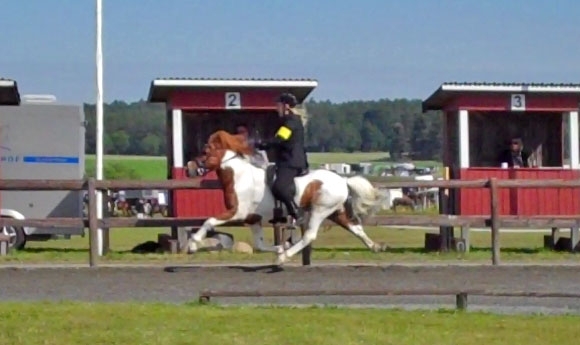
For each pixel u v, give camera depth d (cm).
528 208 2464
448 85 2473
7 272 1822
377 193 1945
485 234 3144
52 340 1202
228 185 1888
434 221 1991
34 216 2756
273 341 1216
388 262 1983
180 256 2077
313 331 1276
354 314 1427
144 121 10825
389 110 9694
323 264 1939
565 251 2308
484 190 2428
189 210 2356
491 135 2684
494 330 1330
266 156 2167
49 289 1706
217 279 1802
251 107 2438
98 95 2464
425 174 5609
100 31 2461
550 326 1366
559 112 2586
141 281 1778
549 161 2681
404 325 1342
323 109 9738
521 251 2305
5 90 2380
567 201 2472
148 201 5219
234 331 1268
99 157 2464
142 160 7650
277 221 1905
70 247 2698
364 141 9675
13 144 2862
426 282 1800
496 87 2488
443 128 2650
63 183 1900
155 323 1307
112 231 3638
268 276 1834
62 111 2894
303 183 1886
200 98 2423
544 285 1789
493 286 1773
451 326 1345
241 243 2267
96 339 1209
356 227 1962
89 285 1744
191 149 2570
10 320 1312
